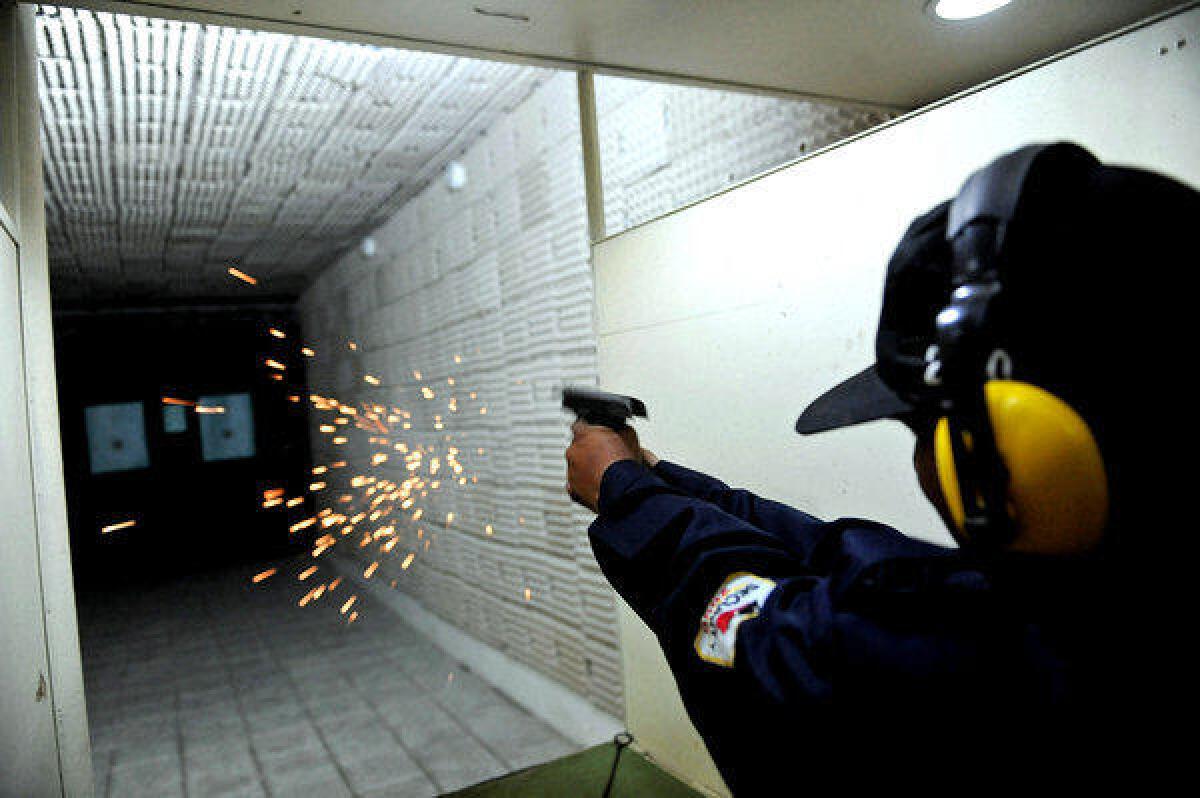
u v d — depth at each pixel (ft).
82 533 24.02
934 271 1.43
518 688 10.36
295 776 8.65
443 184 12.41
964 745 1.29
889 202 3.89
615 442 2.22
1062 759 1.24
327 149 11.02
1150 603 1.18
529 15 4.01
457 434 12.36
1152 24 2.84
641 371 5.76
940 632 1.36
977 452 1.22
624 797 5.34
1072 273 1.14
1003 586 1.35
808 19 4.11
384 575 16.96
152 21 6.98
